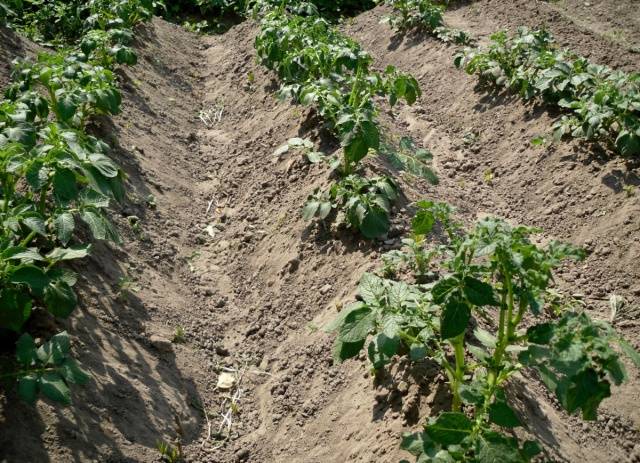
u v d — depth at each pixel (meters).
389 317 3.56
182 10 14.05
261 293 5.77
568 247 3.12
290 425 4.46
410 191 6.40
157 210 6.53
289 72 7.95
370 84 6.66
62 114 5.62
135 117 7.91
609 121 6.91
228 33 11.83
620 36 11.16
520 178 7.36
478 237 3.20
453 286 3.18
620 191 6.46
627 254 5.95
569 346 2.80
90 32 8.30
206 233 6.70
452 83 9.47
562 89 7.42
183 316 5.34
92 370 4.14
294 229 6.07
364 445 3.90
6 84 7.59
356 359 4.58
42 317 4.15
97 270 5.00
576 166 6.98
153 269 5.67
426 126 8.90
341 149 6.58
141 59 9.60
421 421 3.73
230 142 8.39
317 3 14.13
